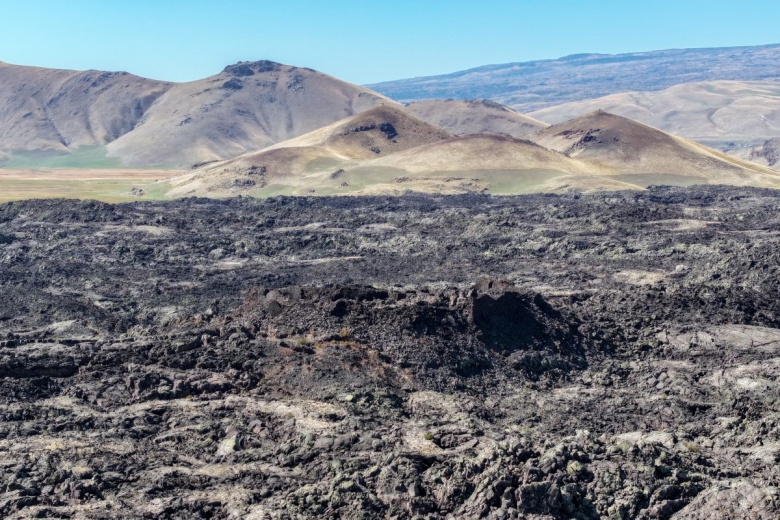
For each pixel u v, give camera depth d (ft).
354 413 207.41
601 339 280.10
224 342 245.04
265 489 166.40
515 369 253.65
